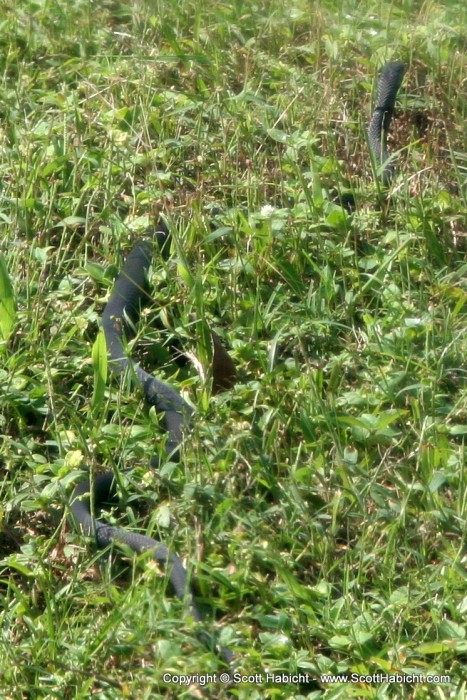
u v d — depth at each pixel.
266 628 5.16
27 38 10.53
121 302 7.08
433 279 7.35
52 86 9.93
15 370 6.58
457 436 6.28
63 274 7.59
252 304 7.20
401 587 5.24
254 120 8.98
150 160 8.36
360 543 5.37
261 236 7.48
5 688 4.86
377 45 10.36
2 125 9.02
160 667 4.63
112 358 6.68
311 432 6.13
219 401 6.39
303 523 5.53
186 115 9.16
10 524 5.90
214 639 4.81
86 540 5.50
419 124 9.61
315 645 5.07
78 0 11.05
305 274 7.60
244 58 10.08
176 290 7.30
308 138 8.45
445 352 6.62
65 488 5.78
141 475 5.96
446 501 5.78
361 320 7.30
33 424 6.50
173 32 10.56
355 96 9.70
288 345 7.04
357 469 5.74
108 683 4.72
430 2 11.11
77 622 5.15
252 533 5.38
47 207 7.92
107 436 6.17
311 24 10.79
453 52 10.31
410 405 6.42
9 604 5.29
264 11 11.12
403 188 7.98
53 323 7.07
